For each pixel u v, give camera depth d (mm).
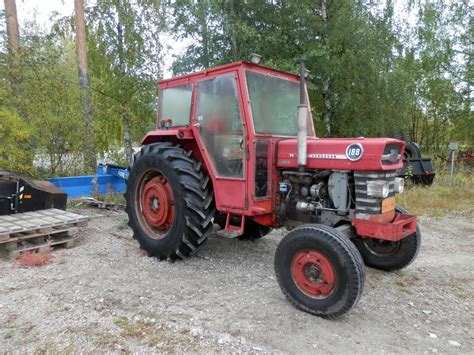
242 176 3531
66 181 7004
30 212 4891
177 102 4266
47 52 7312
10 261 3957
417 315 2955
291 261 2969
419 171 9242
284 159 3520
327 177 3340
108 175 7594
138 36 9266
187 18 9984
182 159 3922
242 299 3129
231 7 10195
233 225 4086
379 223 2916
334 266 2705
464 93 13938
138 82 9539
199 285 3406
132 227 4371
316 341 2516
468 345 2539
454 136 14914
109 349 2357
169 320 2742
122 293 3197
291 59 9930
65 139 7438
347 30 9664
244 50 10242
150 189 4230
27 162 6867
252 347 2410
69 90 7426
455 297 3309
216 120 3744
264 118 3615
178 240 3842
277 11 10406
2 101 6539
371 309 3025
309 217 3457
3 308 2883
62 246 4496
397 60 12758
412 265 4090
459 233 5480
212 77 3752
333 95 10359
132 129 10336
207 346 2412
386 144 2959
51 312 2824
